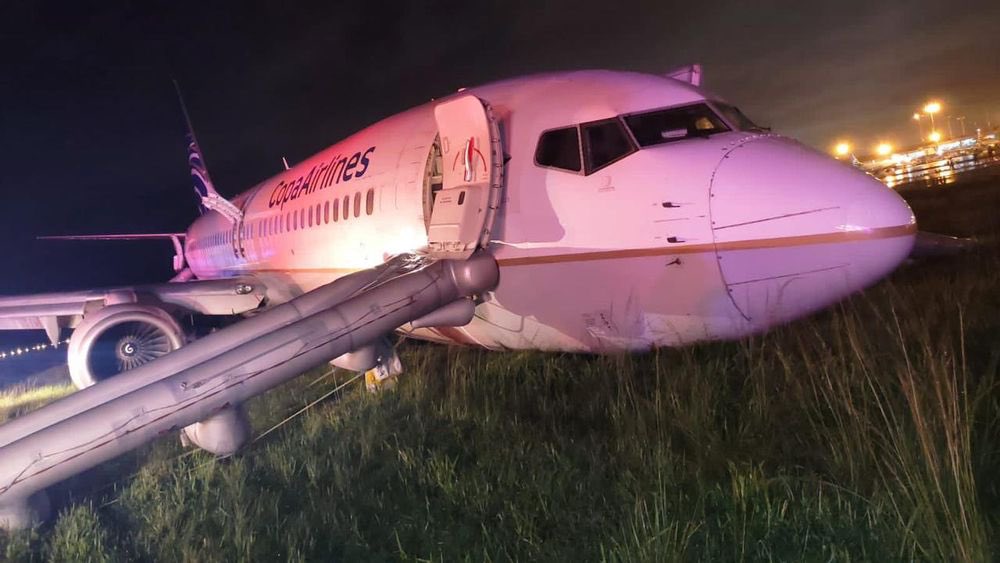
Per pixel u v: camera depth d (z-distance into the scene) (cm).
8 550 465
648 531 349
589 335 657
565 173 642
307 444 595
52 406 552
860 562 312
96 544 454
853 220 537
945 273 862
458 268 668
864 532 332
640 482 412
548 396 622
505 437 532
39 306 1202
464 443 541
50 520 521
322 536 421
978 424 412
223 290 1199
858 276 546
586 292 634
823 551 319
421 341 1026
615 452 470
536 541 373
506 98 725
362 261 906
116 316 922
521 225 661
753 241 552
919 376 444
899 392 457
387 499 457
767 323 575
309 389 834
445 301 667
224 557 406
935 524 307
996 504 339
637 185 601
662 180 591
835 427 447
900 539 318
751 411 485
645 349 639
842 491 370
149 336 995
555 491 424
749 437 451
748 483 387
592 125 638
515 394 626
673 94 642
